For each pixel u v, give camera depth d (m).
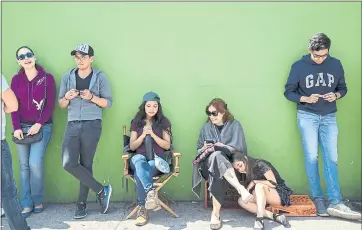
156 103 4.51
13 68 4.86
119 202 4.95
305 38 4.86
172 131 4.91
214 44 4.86
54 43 4.84
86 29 4.83
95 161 4.93
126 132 4.89
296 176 4.95
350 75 4.91
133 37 4.84
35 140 4.47
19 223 3.66
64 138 4.46
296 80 4.62
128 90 4.88
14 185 3.64
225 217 4.42
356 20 4.86
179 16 4.83
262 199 4.21
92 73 4.58
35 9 4.81
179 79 4.88
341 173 4.94
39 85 4.53
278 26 4.85
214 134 4.55
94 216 4.50
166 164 4.35
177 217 4.44
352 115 4.94
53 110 4.70
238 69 4.88
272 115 4.92
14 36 4.83
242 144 4.53
